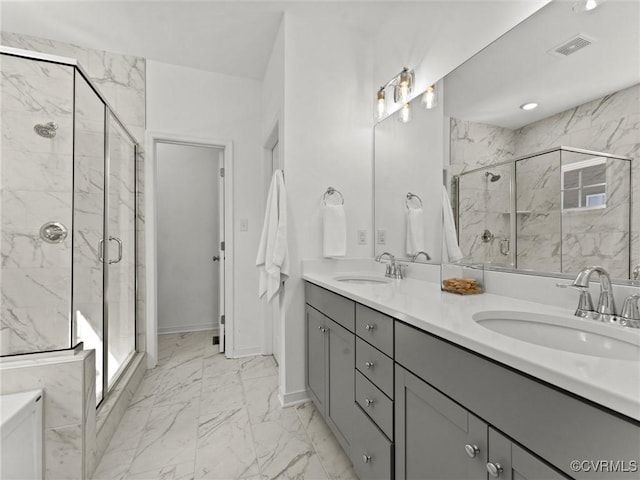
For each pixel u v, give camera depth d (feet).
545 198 3.60
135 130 8.43
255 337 9.45
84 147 5.38
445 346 2.60
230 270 9.24
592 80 3.16
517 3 4.01
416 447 2.99
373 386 3.76
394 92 6.40
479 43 4.58
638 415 1.34
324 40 6.93
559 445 1.71
